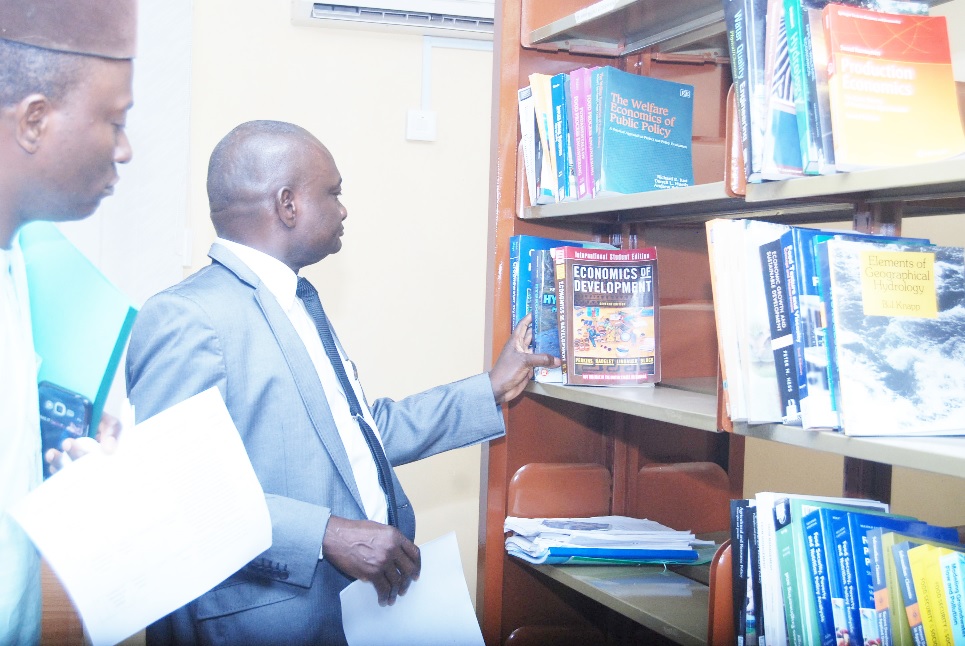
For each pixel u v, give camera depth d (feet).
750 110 3.44
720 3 4.86
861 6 3.35
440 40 8.57
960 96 3.58
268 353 4.38
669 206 5.10
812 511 3.36
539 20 5.58
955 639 2.91
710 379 5.47
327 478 4.43
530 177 5.41
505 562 5.66
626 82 4.90
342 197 8.41
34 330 6.57
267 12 8.08
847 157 3.10
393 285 8.60
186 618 4.43
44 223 6.63
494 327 5.56
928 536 3.27
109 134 7.00
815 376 3.23
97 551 3.46
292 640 4.29
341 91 8.34
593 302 5.11
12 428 6.31
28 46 6.43
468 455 8.87
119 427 6.92
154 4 7.20
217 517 3.68
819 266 3.25
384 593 4.35
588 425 5.88
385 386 8.62
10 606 6.02
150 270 7.29
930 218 4.40
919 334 3.24
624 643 5.95
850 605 3.23
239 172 4.73
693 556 5.19
